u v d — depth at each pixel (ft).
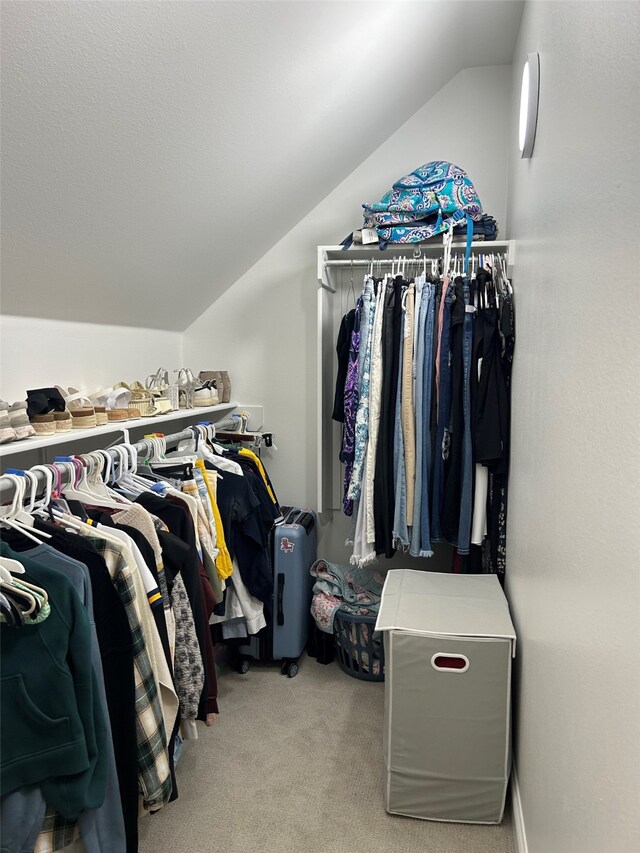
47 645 3.08
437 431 6.98
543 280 4.58
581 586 3.14
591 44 3.20
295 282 9.16
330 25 4.86
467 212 7.38
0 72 3.17
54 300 5.79
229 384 9.26
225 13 3.88
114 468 5.15
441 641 5.24
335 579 8.13
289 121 5.87
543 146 4.72
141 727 3.80
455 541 6.95
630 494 2.41
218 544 6.31
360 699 7.34
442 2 5.89
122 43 3.52
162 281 7.18
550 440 4.10
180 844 5.07
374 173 8.73
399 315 7.16
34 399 5.07
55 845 3.26
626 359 2.51
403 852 5.02
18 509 3.80
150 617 3.98
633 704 2.30
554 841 3.61
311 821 5.35
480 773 5.28
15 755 3.01
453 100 8.41
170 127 4.60
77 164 4.21
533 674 4.56
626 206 2.55
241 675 7.93
